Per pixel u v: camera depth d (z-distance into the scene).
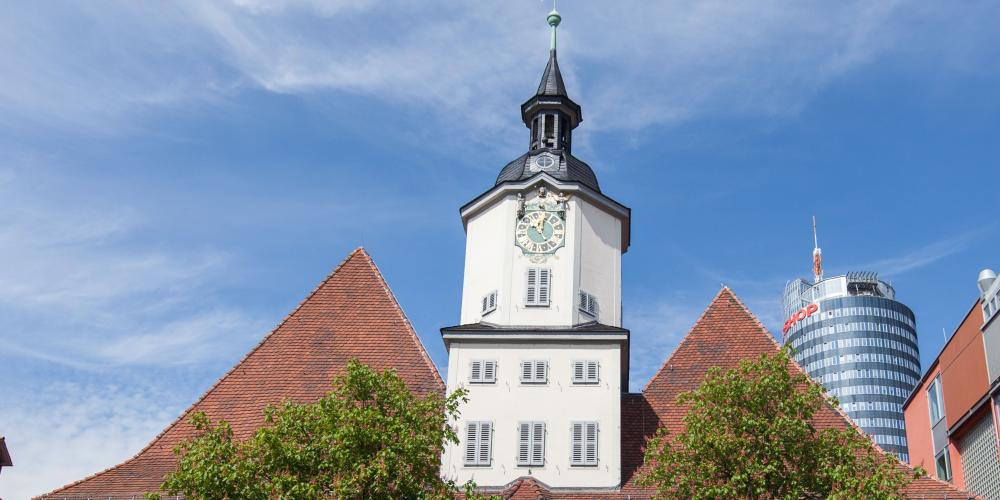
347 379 37.69
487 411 47.28
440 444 37.34
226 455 36.06
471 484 37.12
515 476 46.12
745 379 37.88
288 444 35.84
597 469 46.09
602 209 52.25
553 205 51.25
